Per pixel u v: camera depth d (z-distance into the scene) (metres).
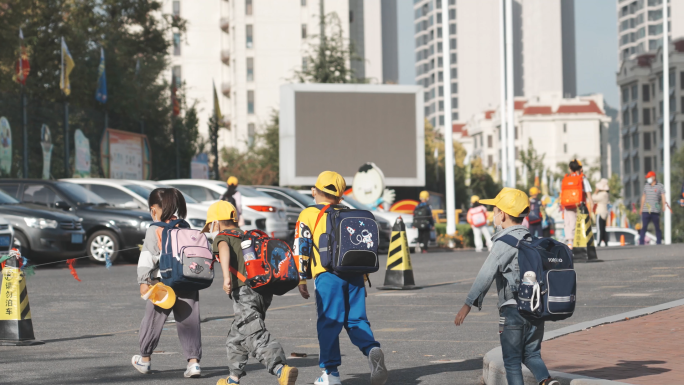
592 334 8.95
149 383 7.39
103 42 47.16
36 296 15.02
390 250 15.38
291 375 6.59
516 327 5.75
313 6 101.31
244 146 99.88
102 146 36.50
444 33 37.28
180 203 7.75
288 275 6.71
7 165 29.48
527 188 79.00
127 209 22.97
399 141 45.81
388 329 10.66
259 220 23.72
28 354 9.07
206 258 7.46
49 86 44.09
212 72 104.50
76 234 21.14
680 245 24.75
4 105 30.73
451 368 7.93
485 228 28.64
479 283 5.74
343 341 10.03
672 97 151.12
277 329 10.87
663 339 8.49
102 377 7.69
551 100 159.38
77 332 10.85
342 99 45.44
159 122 49.28
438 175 85.31
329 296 6.69
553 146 157.25
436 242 33.53
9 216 20.59
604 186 27.38
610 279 15.56
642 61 163.75
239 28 100.44
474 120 179.75
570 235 19.95
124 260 24.11
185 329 7.70
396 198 50.00
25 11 41.69
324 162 45.25
